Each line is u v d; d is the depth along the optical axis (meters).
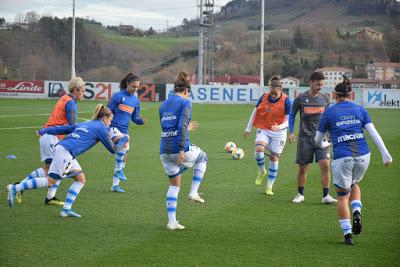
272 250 7.99
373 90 49.31
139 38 108.44
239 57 94.19
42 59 83.19
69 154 9.67
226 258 7.61
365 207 10.77
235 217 9.92
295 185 13.11
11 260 7.46
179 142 8.99
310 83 11.35
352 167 8.38
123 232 8.88
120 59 94.31
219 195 11.84
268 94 12.18
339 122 8.51
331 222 9.61
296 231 9.02
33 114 35.03
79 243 8.25
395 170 15.19
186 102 9.11
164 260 7.51
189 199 10.32
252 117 12.37
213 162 16.61
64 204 9.88
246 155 18.28
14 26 86.69
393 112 42.94
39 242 8.27
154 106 45.84
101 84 53.31
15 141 21.50
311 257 7.70
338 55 93.69
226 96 51.78
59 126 10.59
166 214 10.10
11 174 14.02
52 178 9.70
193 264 7.36
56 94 53.91
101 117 9.93
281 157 17.98
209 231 8.98
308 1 158.25
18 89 54.19
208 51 64.75
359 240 8.53
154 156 17.61
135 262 7.42
